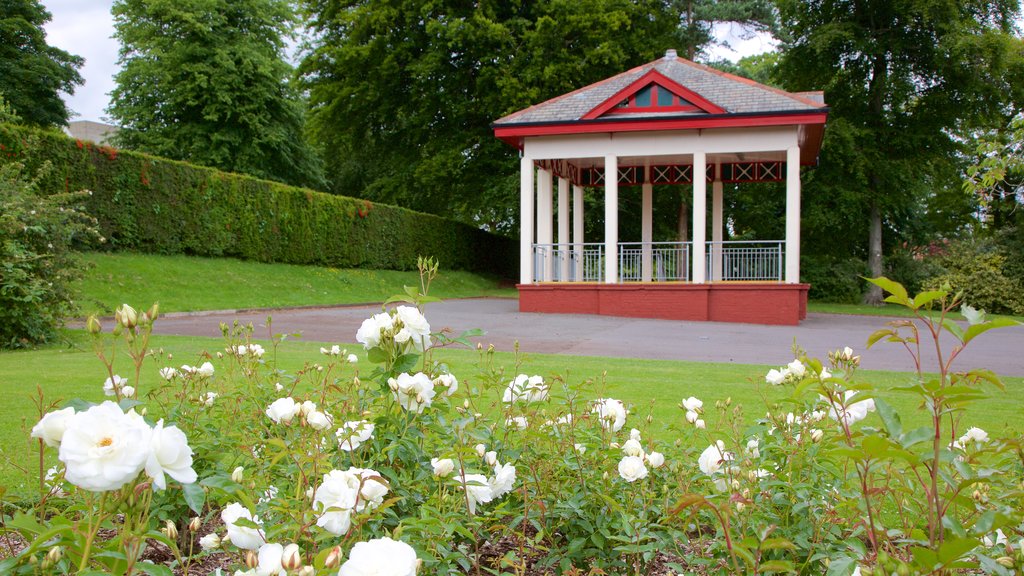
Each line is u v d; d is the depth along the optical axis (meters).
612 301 18.66
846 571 1.84
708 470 2.64
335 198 25.75
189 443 2.99
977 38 24.34
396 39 29.73
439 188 32.00
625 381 7.51
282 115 35.50
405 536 2.13
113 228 18.25
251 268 21.81
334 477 1.90
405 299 2.95
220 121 34.09
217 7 33.91
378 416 2.83
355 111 31.64
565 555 2.77
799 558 2.52
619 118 18.28
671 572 2.96
